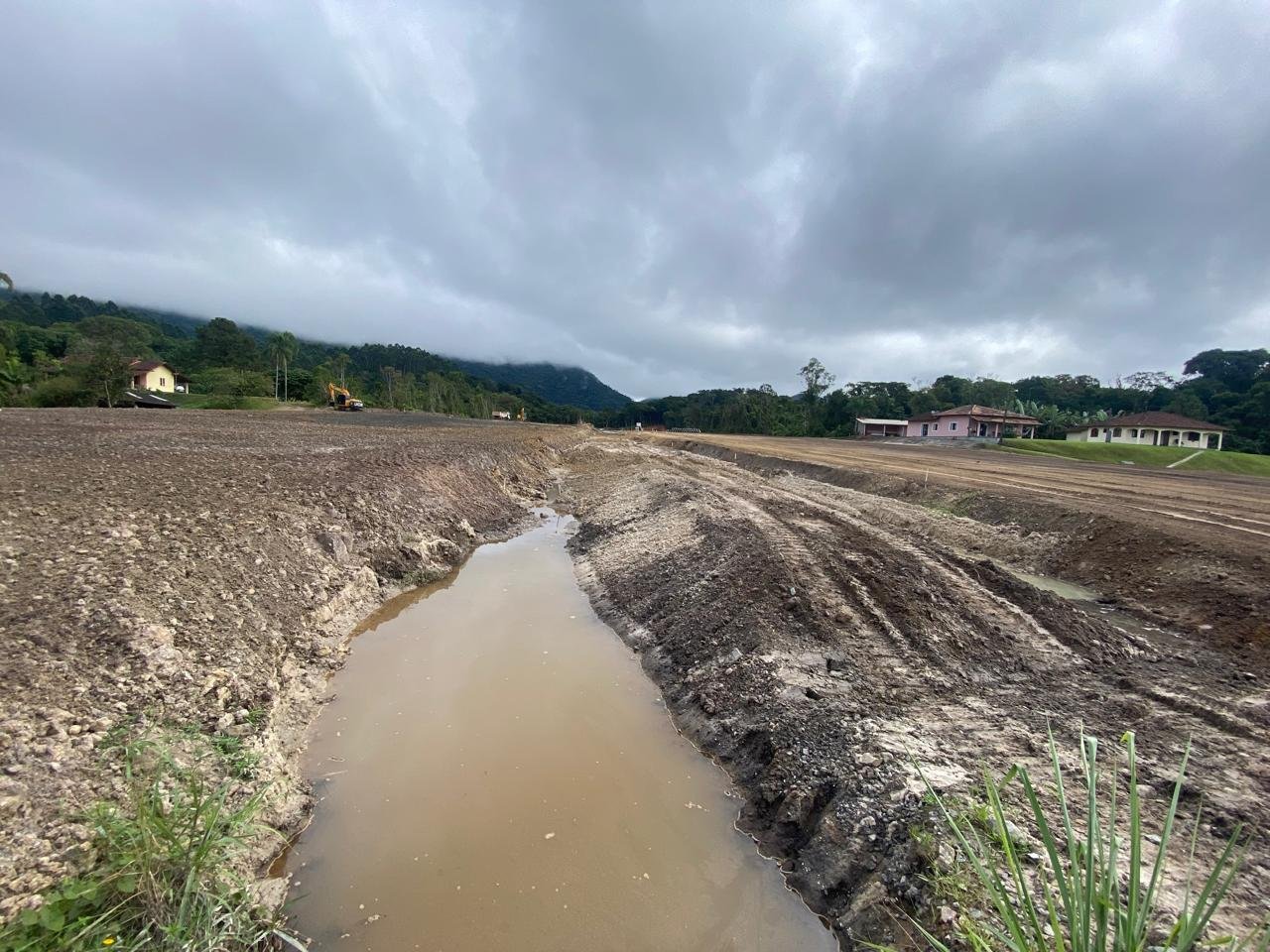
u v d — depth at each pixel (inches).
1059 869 89.8
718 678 293.4
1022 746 219.0
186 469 483.5
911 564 393.7
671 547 487.8
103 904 132.3
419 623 387.9
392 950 163.6
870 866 177.3
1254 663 314.2
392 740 259.4
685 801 225.8
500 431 1672.0
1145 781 197.0
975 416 2353.6
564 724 276.5
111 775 166.9
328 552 402.3
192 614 262.2
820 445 1825.8
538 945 166.1
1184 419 2097.7
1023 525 593.9
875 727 232.1
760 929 172.6
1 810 141.3
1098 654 312.2
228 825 158.9
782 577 359.6
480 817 214.2
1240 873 155.2
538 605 433.7
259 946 156.0
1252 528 511.5
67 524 309.7
